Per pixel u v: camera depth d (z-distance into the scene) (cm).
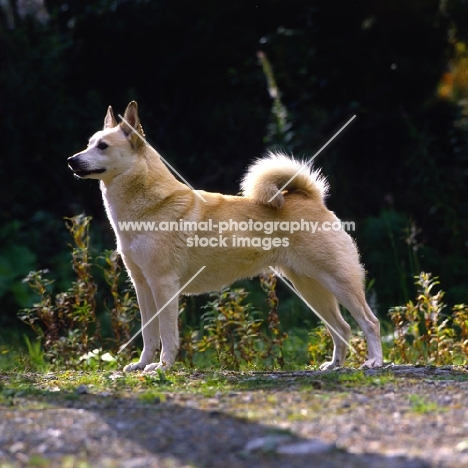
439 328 838
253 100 1594
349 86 1598
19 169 1448
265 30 1608
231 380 662
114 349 897
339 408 533
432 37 1573
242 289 884
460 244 1375
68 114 1466
